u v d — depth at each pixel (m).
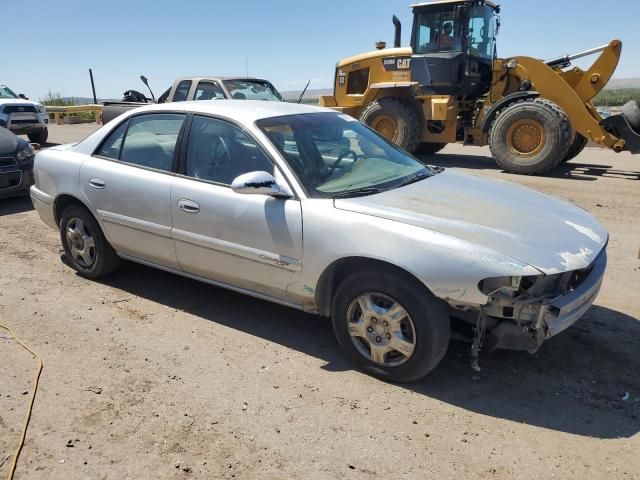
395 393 3.40
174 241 4.27
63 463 2.79
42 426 3.07
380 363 3.49
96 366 3.69
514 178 10.19
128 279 5.21
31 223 7.25
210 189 4.03
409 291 3.26
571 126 10.12
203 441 2.96
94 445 2.93
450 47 11.76
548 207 3.90
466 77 11.83
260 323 4.34
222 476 2.71
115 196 4.58
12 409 3.22
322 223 3.50
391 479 2.69
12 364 3.71
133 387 3.45
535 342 3.12
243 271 3.95
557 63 11.35
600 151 14.37
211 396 3.36
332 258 3.46
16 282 5.13
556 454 2.86
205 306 4.64
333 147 4.21
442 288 3.12
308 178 3.78
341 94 13.55
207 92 11.06
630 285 4.95
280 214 3.66
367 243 3.32
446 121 11.99
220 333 4.17
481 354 3.81
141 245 4.55
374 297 3.44
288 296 3.83
